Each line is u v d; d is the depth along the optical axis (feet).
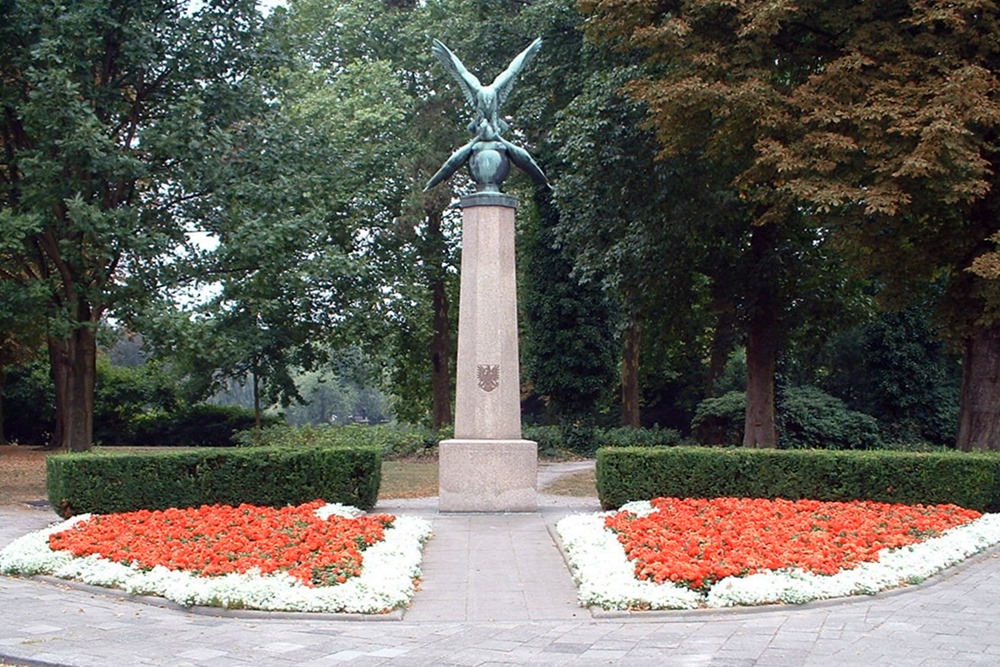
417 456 89.25
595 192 74.79
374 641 25.55
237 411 117.29
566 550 37.35
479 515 47.50
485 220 49.62
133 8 65.10
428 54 106.83
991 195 56.13
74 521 43.01
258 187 66.23
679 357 114.93
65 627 27.25
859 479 47.83
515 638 25.76
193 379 102.94
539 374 99.86
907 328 103.45
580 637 25.71
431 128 108.88
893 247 58.29
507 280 49.96
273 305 70.74
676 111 60.18
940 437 104.22
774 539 34.96
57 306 65.67
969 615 27.43
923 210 56.54
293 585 29.99
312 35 112.27
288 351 105.09
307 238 70.90
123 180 64.28
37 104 59.41
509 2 91.61
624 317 87.51
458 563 36.19
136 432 115.34
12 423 116.26
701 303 90.53
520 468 48.32
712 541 34.55
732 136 61.11
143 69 66.28
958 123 50.16
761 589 28.78
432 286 119.55
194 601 29.17
